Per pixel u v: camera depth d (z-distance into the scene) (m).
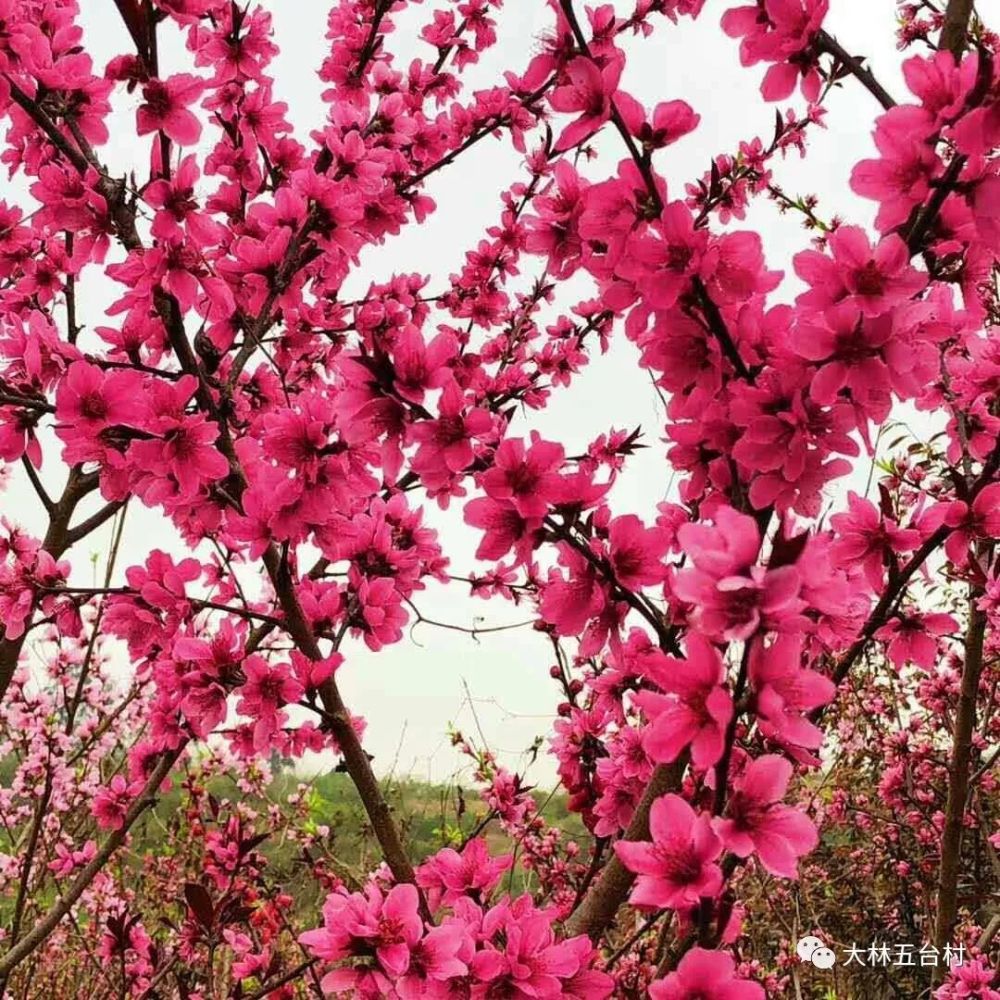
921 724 4.87
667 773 1.42
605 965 2.14
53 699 4.79
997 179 1.17
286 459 1.84
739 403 1.24
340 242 2.29
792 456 1.22
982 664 3.25
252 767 5.57
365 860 4.94
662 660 1.01
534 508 1.33
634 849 1.07
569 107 1.31
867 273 1.16
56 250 2.90
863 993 5.63
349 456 1.87
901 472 3.17
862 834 6.40
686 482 1.44
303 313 3.31
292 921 4.61
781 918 5.26
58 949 5.13
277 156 3.00
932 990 3.33
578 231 1.41
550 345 4.00
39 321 1.95
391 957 1.37
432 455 1.35
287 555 1.92
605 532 1.59
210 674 1.92
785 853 1.02
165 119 2.11
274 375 3.35
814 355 1.18
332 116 2.67
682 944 1.13
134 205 2.16
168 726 2.79
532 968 1.38
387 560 2.23
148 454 1.83
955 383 2.17
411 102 3.77
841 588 0.98
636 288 1.30
